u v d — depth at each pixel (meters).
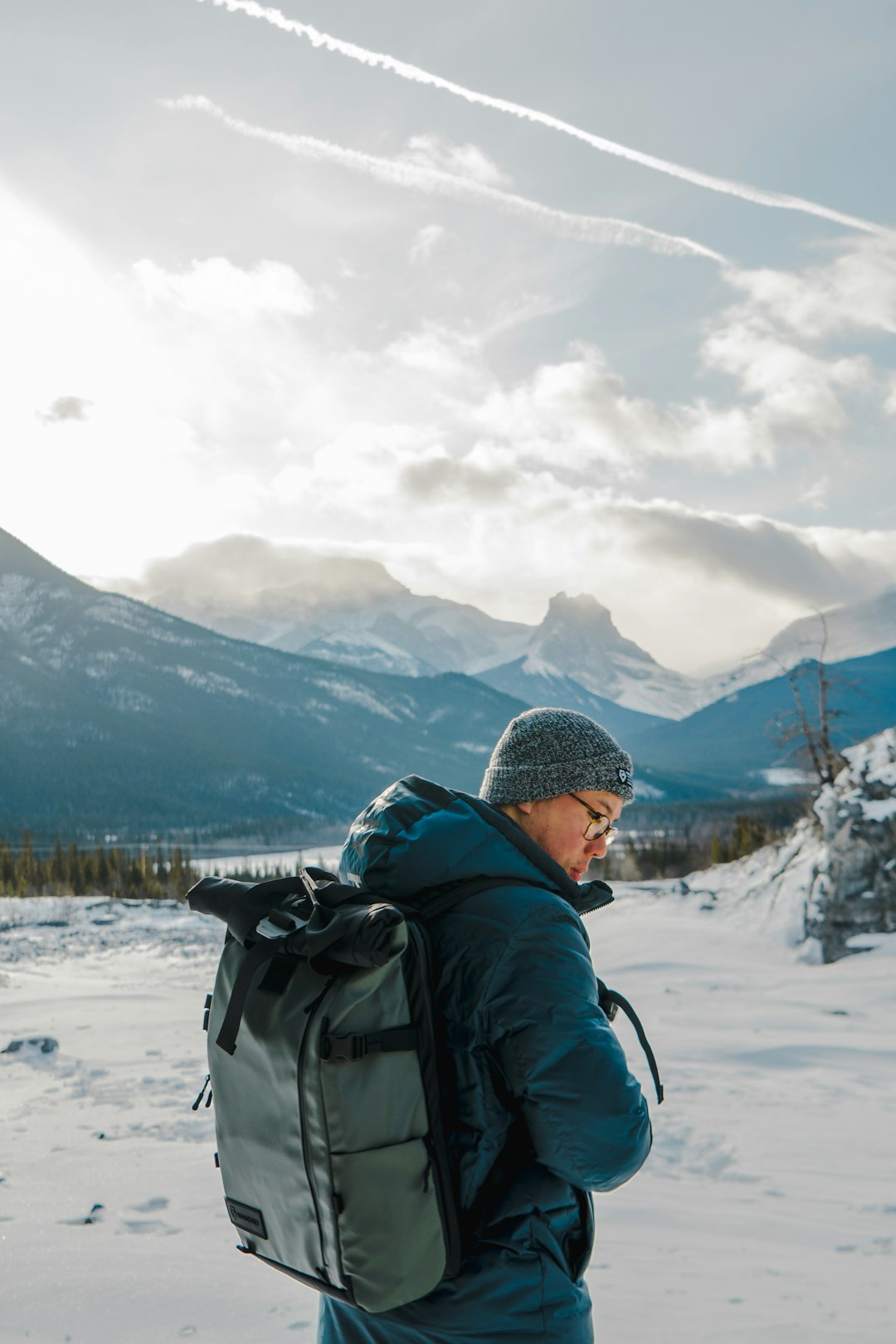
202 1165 4.71
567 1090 1.54
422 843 1.72
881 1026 10.21
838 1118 6.27
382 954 1.46
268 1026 1.55
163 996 12.13
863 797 17.48
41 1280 3.19
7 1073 7.35
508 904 1.66
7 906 35.75
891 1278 3.39
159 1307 2.97
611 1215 4.25
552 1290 1.57
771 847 23.75
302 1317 2.88
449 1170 1.54
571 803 1.88
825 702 22.08
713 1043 9.26
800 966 15.88
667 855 57.81
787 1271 3.47
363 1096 1.46
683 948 17.64
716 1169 5.15
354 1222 1.44
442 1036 1.62
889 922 16.36
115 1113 5.96
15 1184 4.41
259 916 1.68
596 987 1.67
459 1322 1.54
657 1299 3.19
